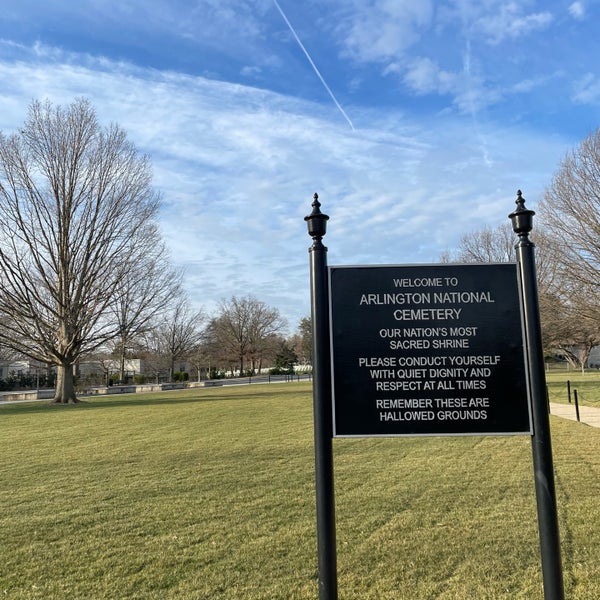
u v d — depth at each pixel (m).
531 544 4.73
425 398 3.39
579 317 26.16
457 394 3.38
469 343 3.41
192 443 11.23
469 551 4.62
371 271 3.49
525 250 3.41
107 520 5.82
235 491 6.95
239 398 26.28
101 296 27.98
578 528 5.03
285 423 14.52
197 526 5.52
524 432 3.32
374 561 4.47
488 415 3.36
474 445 9.95
